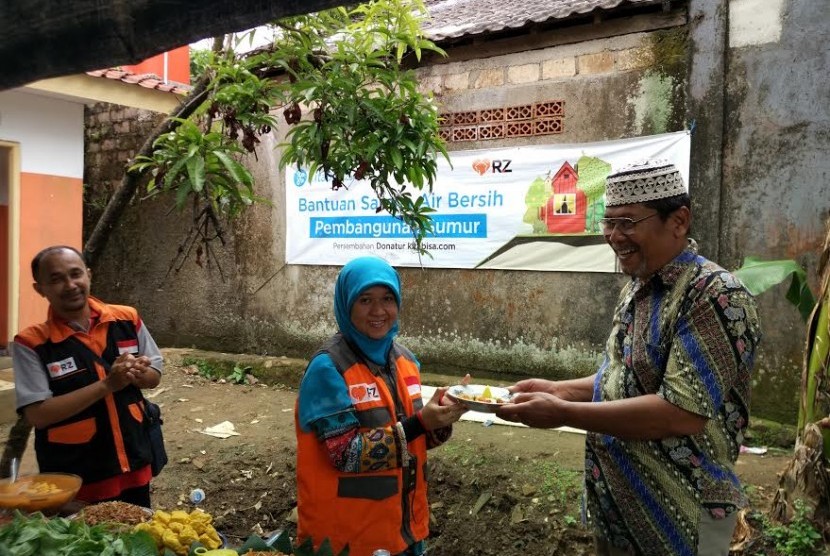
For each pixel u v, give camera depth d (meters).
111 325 2.76
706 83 4.77
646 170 1.79
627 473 1.90
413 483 2.27
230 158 2.72
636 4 4.84
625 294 2.06
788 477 3.25
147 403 2.87
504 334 5.81
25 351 2.54
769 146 4.58
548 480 4.03
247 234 7.21
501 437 4.72
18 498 1.97
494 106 5.77
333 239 6.66
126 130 7.92
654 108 5.05
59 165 6.57
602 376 2.06
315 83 2.82
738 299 1.73
